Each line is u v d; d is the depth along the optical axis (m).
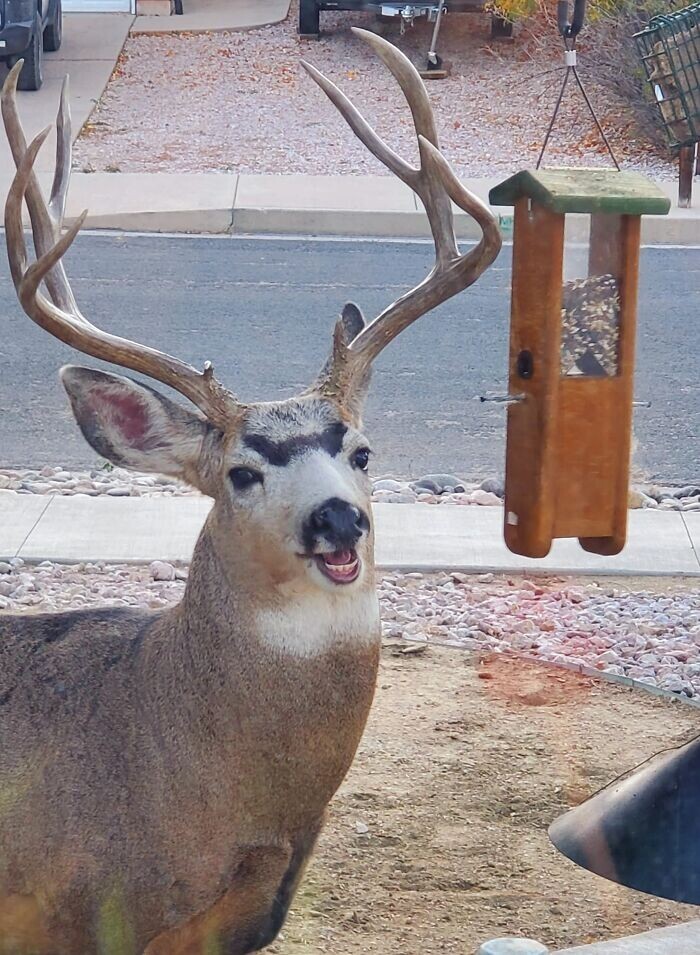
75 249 17.16
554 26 25.69
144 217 18.31
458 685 7.49
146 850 4.73
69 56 26.25
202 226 18.39
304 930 5.42
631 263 5.67
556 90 23.98
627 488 5.87
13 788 4.83
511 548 5.96
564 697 7.38
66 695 4.93
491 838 6.10
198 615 4.83
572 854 5.92
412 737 6.92
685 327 14.51
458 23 27.70
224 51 26.80
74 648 5.05
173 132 22.45
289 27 28.53
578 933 5.46
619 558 9.23
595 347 5.77
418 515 9.83
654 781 5.77
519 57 26.09
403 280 16.03
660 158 21.16
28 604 8.32
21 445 11.22
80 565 8.97
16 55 23.02
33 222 5.41
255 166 20.97
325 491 4.63
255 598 4.72
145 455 5.01
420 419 11.95
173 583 8.73
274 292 15.48
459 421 11.94
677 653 7.98
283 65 26.05
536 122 22.91
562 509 5.83
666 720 7.14
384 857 5.95
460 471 10.90
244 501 4.73
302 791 4.83
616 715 7.20
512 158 21.16
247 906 4.89
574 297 5.74
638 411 12.12
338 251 17.42
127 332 13.88
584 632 8.26
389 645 7.95
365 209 18.61
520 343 5.75
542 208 5.55
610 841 5.79
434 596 8.70
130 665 4.96
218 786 4.73
